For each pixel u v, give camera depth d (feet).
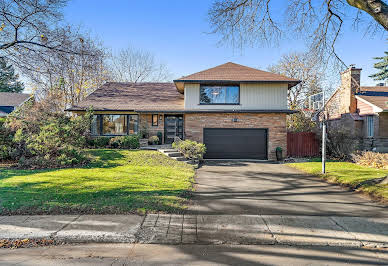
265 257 12.40
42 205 18.35
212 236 14.60
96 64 38.96
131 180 26.99
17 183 24.31
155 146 54.29
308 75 91.45
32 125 42.63
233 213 18.60
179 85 58.80
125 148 51.13
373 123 59.21
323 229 15.56
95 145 52.90
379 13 24.48
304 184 29.25
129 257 12.32
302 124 68.08
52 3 32.24
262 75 57.21
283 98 55.83
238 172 37.68
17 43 32.83
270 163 49.21
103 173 29.96
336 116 72.18
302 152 58.13
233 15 32.09
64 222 15.92
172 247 13.48
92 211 17.81
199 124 55.31
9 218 16.46
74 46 35.17
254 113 54.95
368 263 11.82
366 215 18.22
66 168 33.06
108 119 60.70
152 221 16.48
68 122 44.91
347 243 13.83
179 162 42.39
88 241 14.03
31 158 35.88
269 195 24.04
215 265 11.62
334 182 30.22
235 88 56.44
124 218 16.84
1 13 30.96
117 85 73.15
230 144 55.21
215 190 26.00
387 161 38.99
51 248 13.23
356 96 64.34
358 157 45.80
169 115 61.36
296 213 18.69
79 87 77.10
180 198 21.39
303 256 12.52
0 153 36.81
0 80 41.34
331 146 54.54
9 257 12.16
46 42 32.94
